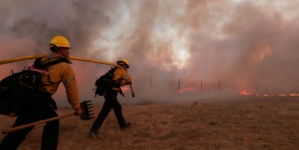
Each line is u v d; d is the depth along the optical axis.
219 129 5.32
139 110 8.23
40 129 5.88
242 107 8.02
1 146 3.00
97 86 5.32
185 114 7.09
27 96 2.94
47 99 3.12
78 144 4.73
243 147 4.16
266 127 5.34
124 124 5.68
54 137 3.48
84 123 6.50
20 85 2.91
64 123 6.54
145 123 6.16
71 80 3.26
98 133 5.30
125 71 5.53
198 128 5.46
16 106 2.96
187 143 4.49
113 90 5.29
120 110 5.65
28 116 3.05
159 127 5.72
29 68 3.17
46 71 3.11
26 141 4.96
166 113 7.39
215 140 4.57
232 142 4.43
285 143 4.30
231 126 5.56
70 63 3.42
